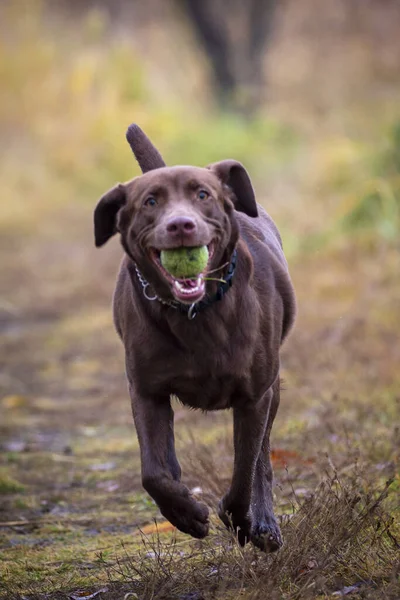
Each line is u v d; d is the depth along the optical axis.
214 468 8.99
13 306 19.88
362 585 6.31
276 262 7.39
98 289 20.72
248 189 6.95
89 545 8.20
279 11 45.22
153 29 45.78
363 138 24.36
